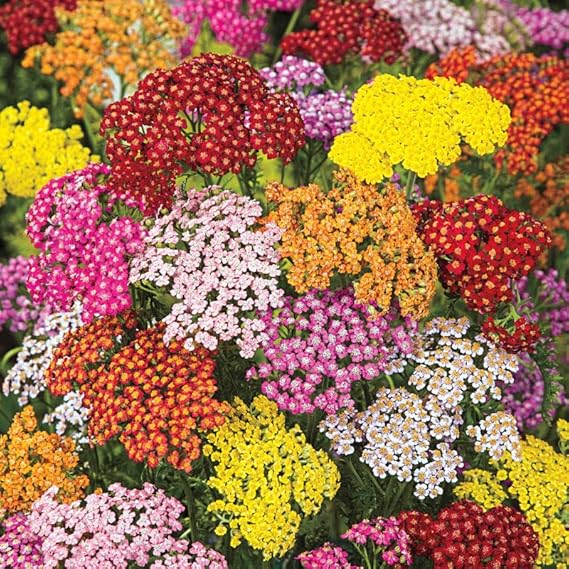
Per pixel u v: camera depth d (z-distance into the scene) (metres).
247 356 0.65
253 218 0.66
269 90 0.71
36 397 0.77
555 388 0.72
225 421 0.65
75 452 0.71
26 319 0.85
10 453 0.69
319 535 0.71
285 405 0.66
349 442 0.68
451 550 0.64
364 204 0.66
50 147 0.81
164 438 0.64
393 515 0.70
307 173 0.77
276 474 0.66
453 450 0.68
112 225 0.67
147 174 0.67
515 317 0.68
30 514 0.67
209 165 0.67
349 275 0.68
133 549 0.63
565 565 0.69
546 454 0.71
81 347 0.68
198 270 0.66
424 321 0.72
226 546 0.69
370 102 0.69
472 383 0.68
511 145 0.82
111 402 0.65
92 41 0.85
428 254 0.66
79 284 0.67
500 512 0.65
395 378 0.75
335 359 0.66
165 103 0.67
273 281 0.65
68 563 0.63
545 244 0.67
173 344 0.66
